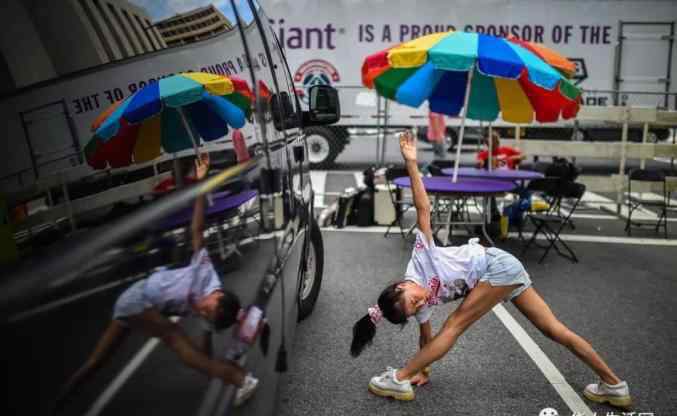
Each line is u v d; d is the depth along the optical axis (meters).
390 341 4.02
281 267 2.36
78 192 2.06
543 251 6.69
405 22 11.55
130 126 2.22
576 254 6.55
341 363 3.66
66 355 0.95
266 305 2.01
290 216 2.80
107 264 1.08
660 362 3.76
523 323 4.39
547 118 6.60
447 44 5.63
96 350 1.03
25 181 1.95
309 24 11.62
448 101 7.27
